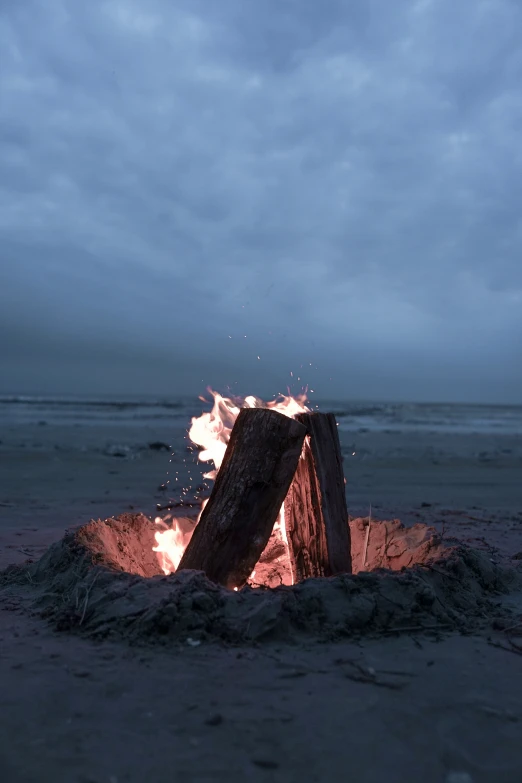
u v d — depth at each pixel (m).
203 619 3.09
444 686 2.59
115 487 10.24
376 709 2.36
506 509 8.62
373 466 14.24
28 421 30.59
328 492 4.00
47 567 4.12
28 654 2.85
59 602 3.56
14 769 1.92
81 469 12.59
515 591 4.22
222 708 2.34
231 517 3.65
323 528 3.95
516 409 111.12
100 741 2.09
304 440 3.99
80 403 68.62
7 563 4.82
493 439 24.58
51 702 2.37
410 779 1.92
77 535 4.21
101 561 3.85
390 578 3.51
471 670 2.77
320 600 3.29
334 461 4.09
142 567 4.66
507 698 2.49
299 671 2.69
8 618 3.42
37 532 6.20
